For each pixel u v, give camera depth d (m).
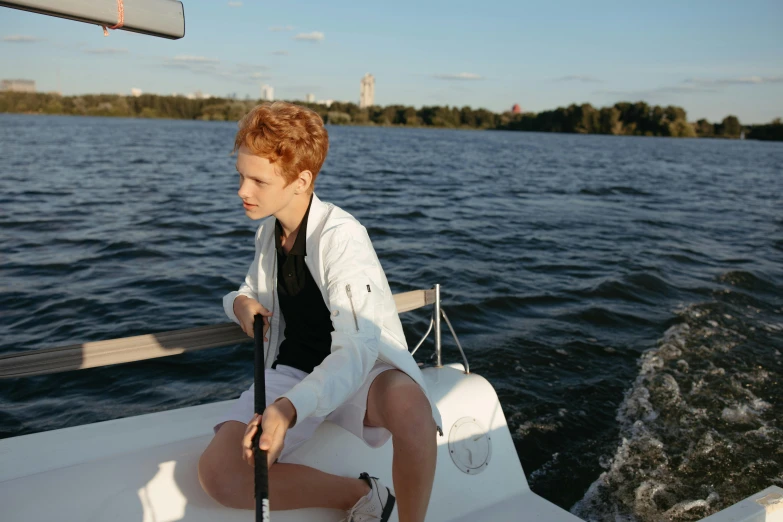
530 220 12.12
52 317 5.13
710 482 2.86
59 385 3.92
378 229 10.23
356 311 1.38
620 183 22.03
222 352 4.50
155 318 5.20
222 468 1.38
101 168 19.53
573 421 3.46
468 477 1.80
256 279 1.71
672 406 3.65
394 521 1.59
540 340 4.89
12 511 1.27
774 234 11.11
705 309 5.82
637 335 5.05
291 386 1.54
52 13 1.28
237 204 12.40
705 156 49.53
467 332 5.11
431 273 7.23
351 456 1.63
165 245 8.09
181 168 20.80
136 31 1.42
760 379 4.07
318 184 18.08
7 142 31.91
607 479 2.90
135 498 1.37
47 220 9.66
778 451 3.12
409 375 1.47
